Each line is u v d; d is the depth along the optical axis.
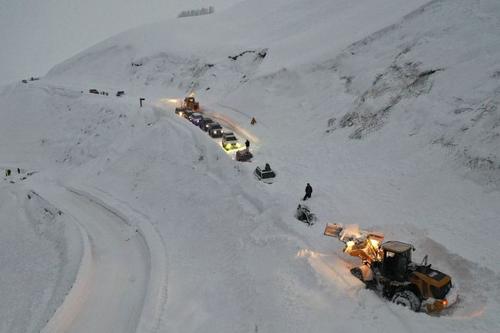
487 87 25.23
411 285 13.83
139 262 23.92
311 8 70.19
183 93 66.06
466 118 24.27
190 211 28.05
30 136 62.53
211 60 67.62
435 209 20.11
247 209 24.02
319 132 35.34
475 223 18.12
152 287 19.83
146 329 16.69
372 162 26.89
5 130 66.81
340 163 28.42
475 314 13.14
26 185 42.78
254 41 67.19
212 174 30.62
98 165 43.47
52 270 25.27
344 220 20.62
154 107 50.06
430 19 37.25
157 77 75.00
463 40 31.64
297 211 21.67
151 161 37.47
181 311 18.12
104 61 91.00
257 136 39.34
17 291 25.27
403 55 35.16
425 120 27.02
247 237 21.91
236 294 18.17
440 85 28.66
